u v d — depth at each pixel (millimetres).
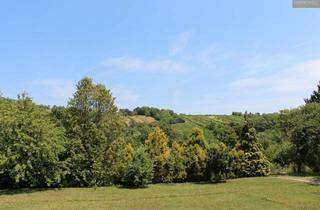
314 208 20406
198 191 27562
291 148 41031
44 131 29344
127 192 27391
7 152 27938
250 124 39531
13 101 32500
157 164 33719
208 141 36750
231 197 24531
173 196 25250
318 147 38875
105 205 21719
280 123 42188
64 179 31422
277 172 42281
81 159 31609
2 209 20438
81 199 24078
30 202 22938
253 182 32719
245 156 38312
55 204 22125
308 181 32719
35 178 30141
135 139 45656
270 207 20734
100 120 33031
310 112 41219
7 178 30984
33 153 29047
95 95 32969
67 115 33000
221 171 34562
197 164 34375
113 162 32656
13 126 28484
